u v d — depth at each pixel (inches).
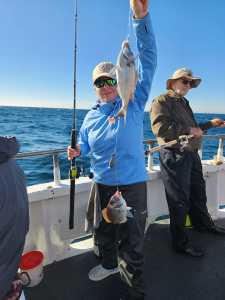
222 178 144.8
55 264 108.7
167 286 94.9
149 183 133.0
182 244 111.8
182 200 109.1
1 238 47.1
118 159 84.5
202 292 92.0
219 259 109.3
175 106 110.2
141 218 85.4
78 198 113.6
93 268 102.5
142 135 88.8
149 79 85.2
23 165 353.1
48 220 108.3
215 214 143.6
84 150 97.7
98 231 96.8
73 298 91.4
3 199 46.5
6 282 48.7
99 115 88.1
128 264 84.6
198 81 114.0
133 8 75.7
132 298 84.9
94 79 85.8
